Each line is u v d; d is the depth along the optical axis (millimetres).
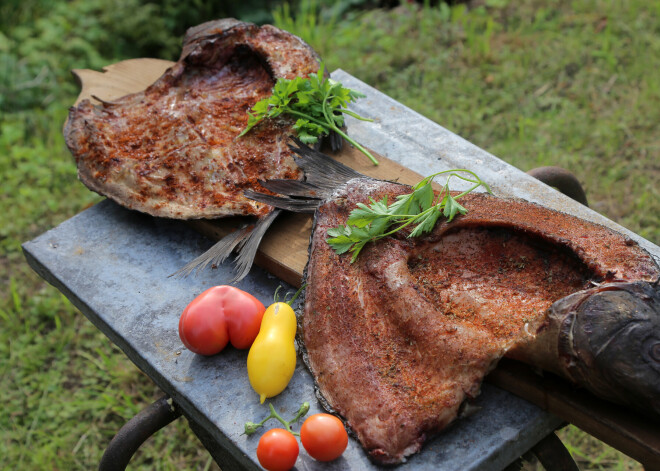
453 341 598
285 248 748
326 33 1562
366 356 620
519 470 673
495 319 613
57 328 1114
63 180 1356
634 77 1378
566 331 564
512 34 1527
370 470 584
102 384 1063
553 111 1343
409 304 622
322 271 671
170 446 983
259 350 622
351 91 830
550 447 652
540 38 1508
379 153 869
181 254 780
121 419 1018
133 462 979
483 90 1424
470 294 639
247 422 610
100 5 1623
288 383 646
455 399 585
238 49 886
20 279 1205
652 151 1246
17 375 1061
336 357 628
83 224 816
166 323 711
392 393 598
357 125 908
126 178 783
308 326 653
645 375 543
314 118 819
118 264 771
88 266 770
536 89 1402
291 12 1657
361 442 592
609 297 566
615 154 1257
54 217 1295
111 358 1086
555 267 640
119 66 989
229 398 643
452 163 850
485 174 830
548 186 818
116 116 840
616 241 629
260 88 872
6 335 1107
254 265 765
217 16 1612
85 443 989
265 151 799
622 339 549
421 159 857
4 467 963
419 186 674
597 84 1382
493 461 595
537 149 1275
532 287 636
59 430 1002
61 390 1051
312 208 730
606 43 1437
